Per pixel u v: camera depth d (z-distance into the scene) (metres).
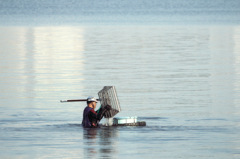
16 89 58.22
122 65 77.31
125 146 32.12
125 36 127.12
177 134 35.66
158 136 34.94
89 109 38.72
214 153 30.41
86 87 59.09
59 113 44.72
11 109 46.69
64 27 170.38
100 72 70.62
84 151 30.89
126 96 53.44
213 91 55.88
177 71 71.25
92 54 90.88
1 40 118.31
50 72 71.12
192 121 40.66
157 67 75.12
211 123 39.78
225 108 46.50
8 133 36.28
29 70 73.12
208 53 91.25
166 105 48.38
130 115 43.81
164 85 60.12
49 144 32.75
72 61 82.19
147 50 96.12
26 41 115.38
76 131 36.88
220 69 72.81
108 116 39.09
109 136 35.06
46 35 133.25
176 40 115.06
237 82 61.78
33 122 40.59
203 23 188.38
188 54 90.00
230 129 37.34
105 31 147.75
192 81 62.88
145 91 56.28
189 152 30.64
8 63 80.25
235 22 192.75
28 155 30.06
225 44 105.81
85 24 189.12
